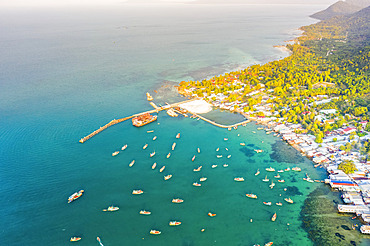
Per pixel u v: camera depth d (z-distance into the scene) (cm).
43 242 13988
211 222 15300
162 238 14250
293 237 14275
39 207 16238
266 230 14762
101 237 14288
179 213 15912
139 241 14075
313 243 13875
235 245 13812
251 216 15725
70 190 17638
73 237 14225
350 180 17862
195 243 13950
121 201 16775
